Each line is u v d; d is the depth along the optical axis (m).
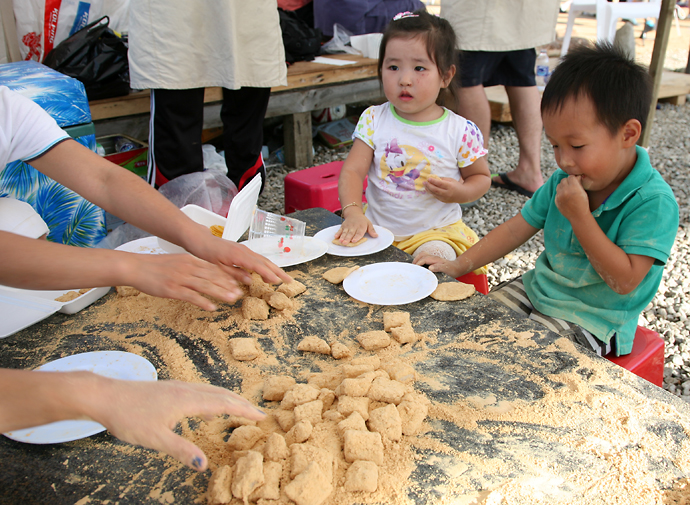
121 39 3.33
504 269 2.85
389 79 2.02
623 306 1.47
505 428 0.97
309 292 1.47
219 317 1.37
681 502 0.81
